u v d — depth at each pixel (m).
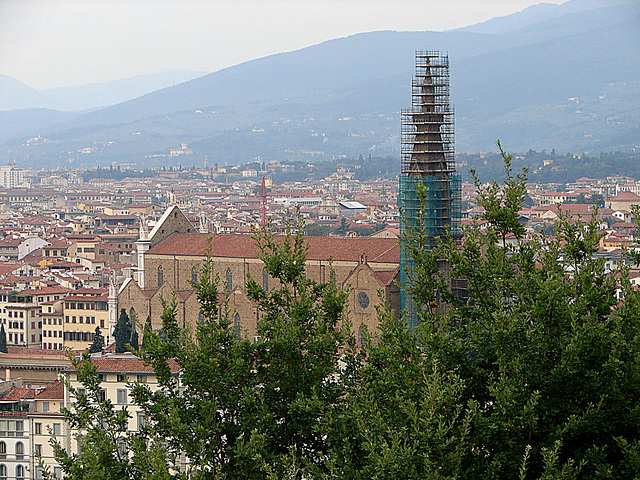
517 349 138.88
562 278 152.00
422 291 159.88
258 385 161.38
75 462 148.62
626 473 127.56
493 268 155.38
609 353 136.00
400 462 124.44
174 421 145.25
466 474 130.25
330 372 157.25
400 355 146.75
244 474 141.62
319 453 141.38
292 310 162.62
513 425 130.38
